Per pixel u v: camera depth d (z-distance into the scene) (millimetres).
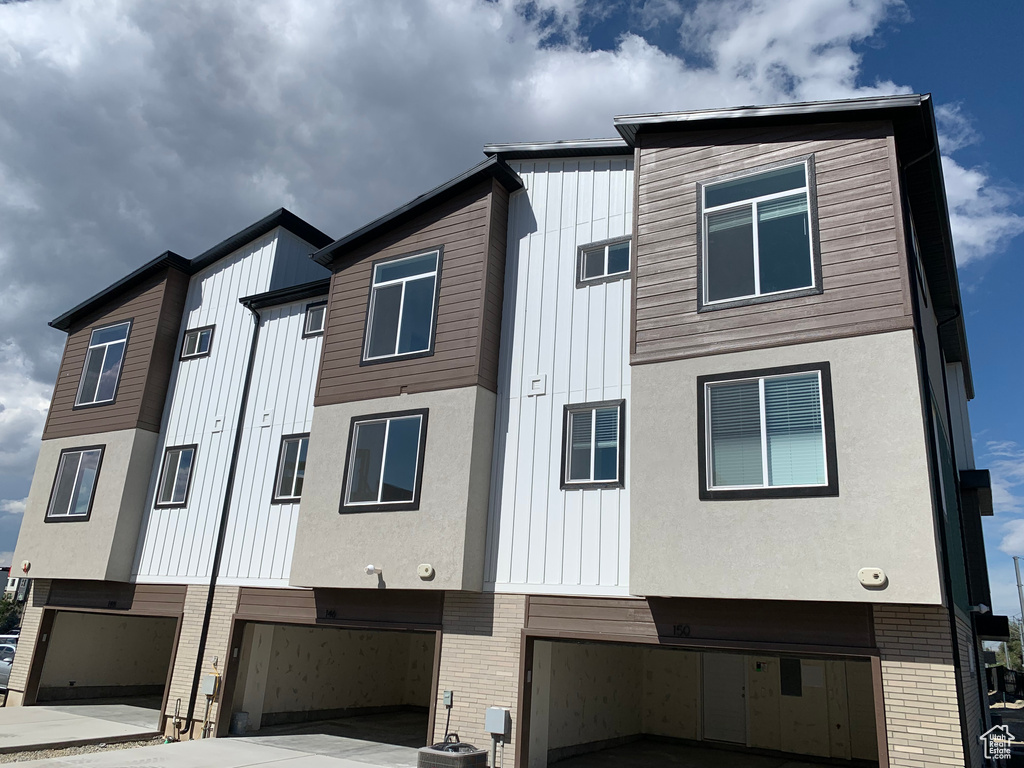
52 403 18922
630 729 15438
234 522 15289
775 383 9352
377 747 13148
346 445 12977
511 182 13242
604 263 12062
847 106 9781
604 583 10383
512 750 10453
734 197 10516
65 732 13688
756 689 15008
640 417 10102
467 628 11336
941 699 7801
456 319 12547
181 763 11242
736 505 9070
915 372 8492
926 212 11422
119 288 18922
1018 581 38969
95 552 16250
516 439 11805
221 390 16797
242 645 14438
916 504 8062
